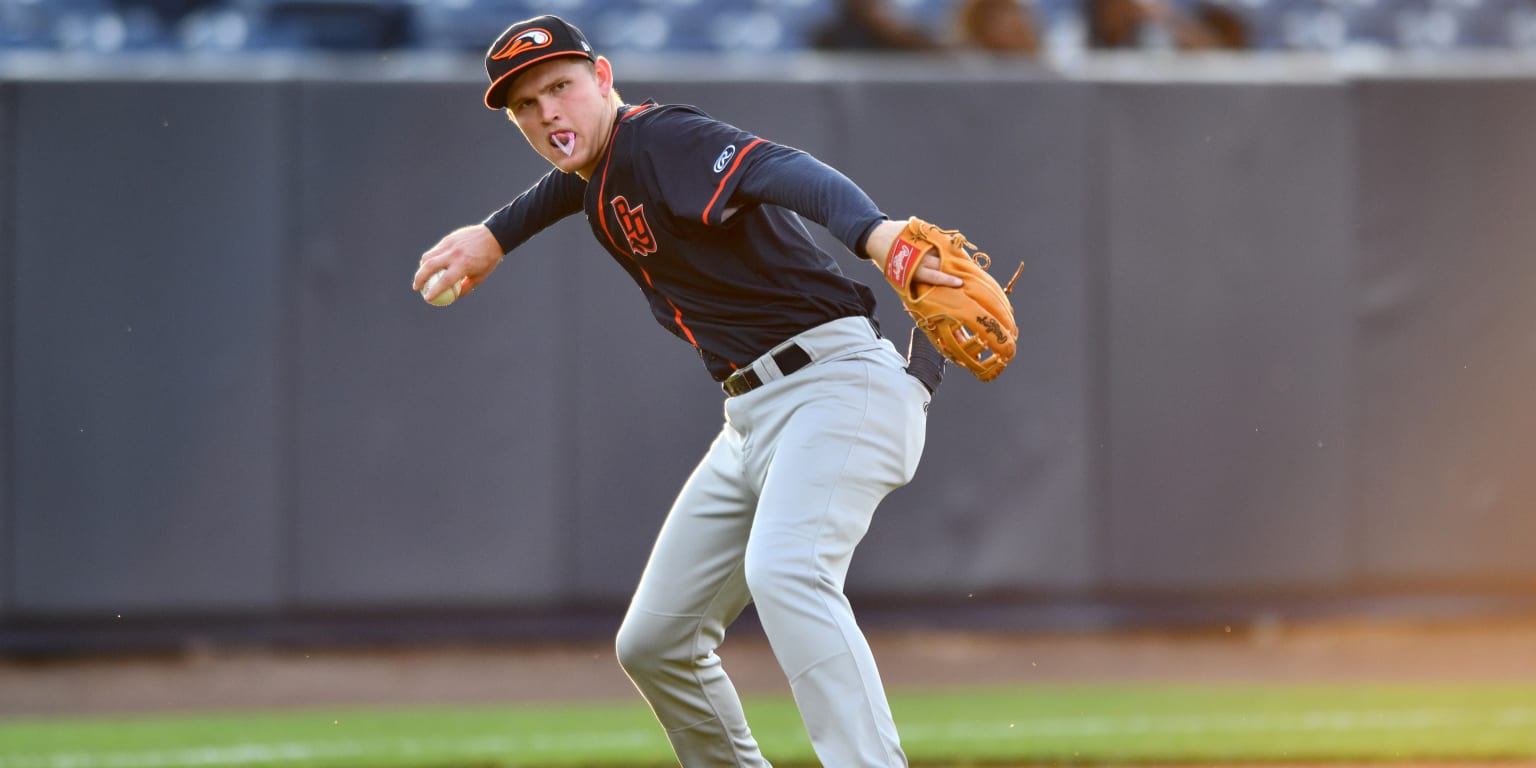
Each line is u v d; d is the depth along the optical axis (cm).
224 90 2420
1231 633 2525
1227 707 1966
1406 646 2452
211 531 2419
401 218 2448
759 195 968
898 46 3086
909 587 2503
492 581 2462
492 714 1997
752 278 1035
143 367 2406
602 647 2477
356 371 2441
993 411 2509
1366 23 3609
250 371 2425
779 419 1045
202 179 2417
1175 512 2523
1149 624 2520
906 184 2506
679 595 1102
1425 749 1655
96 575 2402
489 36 3406
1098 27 3225
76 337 2395
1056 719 1881
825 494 1013
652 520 2478
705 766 1161
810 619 992
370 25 3400
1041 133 2517
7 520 2386
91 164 2397
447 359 2453
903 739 1742
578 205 1195
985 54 3075
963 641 2506
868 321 1067
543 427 2469
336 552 2439
